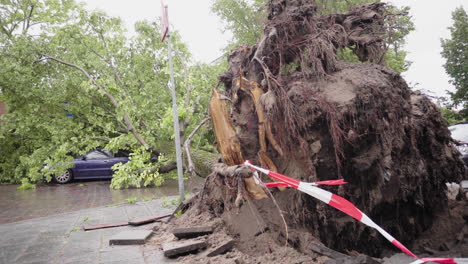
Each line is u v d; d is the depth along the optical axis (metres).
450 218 5.12
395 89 4.12
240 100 5.04
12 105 13.60
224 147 4.96
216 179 5.17
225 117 5.04
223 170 4.78
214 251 4.07
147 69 12.57
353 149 3.91
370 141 3.92
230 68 5.54
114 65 12.52
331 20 5.04
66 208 9.08
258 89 4.83
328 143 3.96
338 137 3.70
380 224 4.41
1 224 7.30
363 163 3.86
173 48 12.44
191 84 11.43
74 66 12.01
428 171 5.02
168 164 12.09
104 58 12.23
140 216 7.11
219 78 5.65
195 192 7.30
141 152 12.14
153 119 12.30
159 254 4.37
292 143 4.23
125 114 11.93
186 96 11.47
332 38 4.66
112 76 12.38
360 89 3.82
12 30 17.44
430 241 4.62
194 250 4.25
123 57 12.48
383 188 4.14
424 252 4.34
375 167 3.93
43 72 12.65
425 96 5.21
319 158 3.98
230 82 5.57
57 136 12.45
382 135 3.87
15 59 12.02
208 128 6.36
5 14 16.91
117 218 7.04
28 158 12.63
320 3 5.77
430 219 5.10
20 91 12.13
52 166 12.53
